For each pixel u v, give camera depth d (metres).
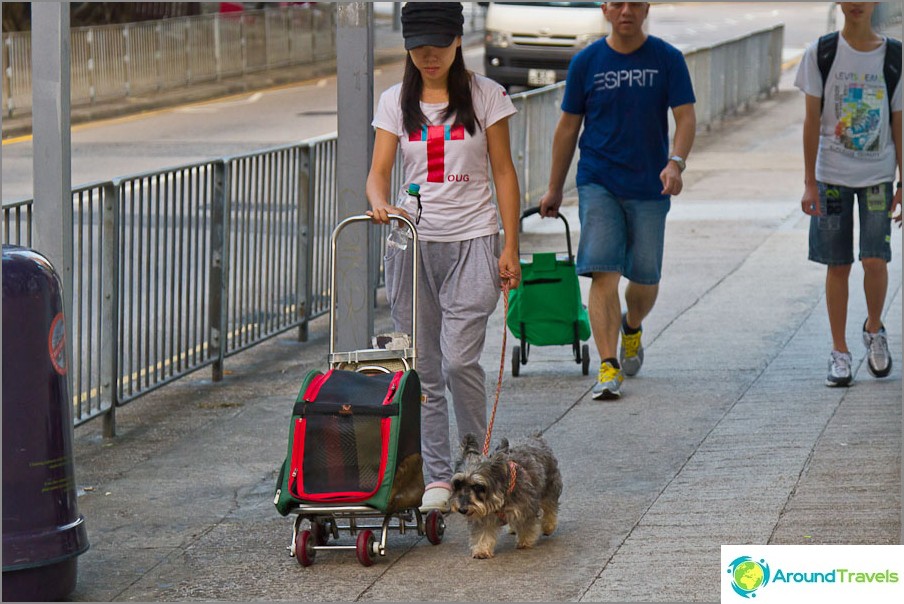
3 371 6.04
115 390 9.33
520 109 17.72
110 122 33.44
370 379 6.90
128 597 6.39
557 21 31.55
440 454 7.57
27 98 33.31
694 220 17.70
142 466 8.64
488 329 12.34
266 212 11.66
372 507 6.54
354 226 8.59
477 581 6.45
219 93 39.56
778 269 14.40
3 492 6.05
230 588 6.48
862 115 9.38
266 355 12.07
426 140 7.36
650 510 7.36
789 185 20.69
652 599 6.12
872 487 7.55
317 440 6.62
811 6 77.25
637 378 10.30
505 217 7.46
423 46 7.14
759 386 9.92
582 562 6.64
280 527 7.41
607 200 9.53
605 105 9.47
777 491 7.55
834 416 9.03
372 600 6.25
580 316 10.49
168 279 11.60
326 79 44.03
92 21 41.56
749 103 32.69
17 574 6.07
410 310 7.58
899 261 14.33
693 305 12.83
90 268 9.02
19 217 8.20
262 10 43.25
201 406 10.20
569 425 9.11
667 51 9.41
